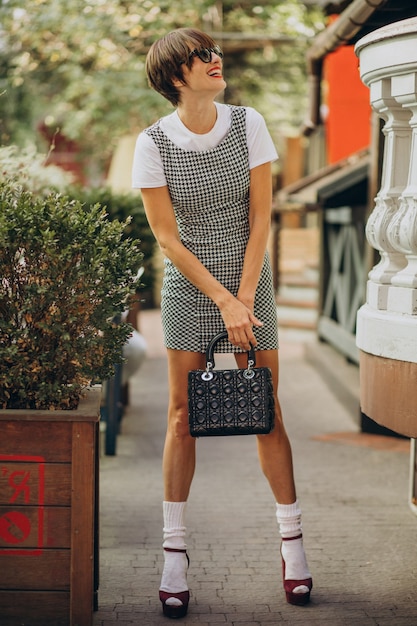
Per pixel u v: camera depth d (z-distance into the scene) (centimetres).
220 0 1209
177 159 293
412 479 423
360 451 542
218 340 293
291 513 311
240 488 459
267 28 1289
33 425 271
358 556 358
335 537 382
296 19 1212
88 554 273
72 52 1075
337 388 696
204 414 285
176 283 305
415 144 284
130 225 691
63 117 1416
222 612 303
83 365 275
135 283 282
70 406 284
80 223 273
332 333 822
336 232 862
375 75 290
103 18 1004
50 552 275
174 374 307
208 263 301
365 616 300
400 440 571
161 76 288
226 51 1435
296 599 308
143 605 308
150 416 629
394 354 289
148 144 295
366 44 291
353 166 763
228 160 294
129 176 1272
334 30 559
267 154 299
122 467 498
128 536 381
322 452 539
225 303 288
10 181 330
